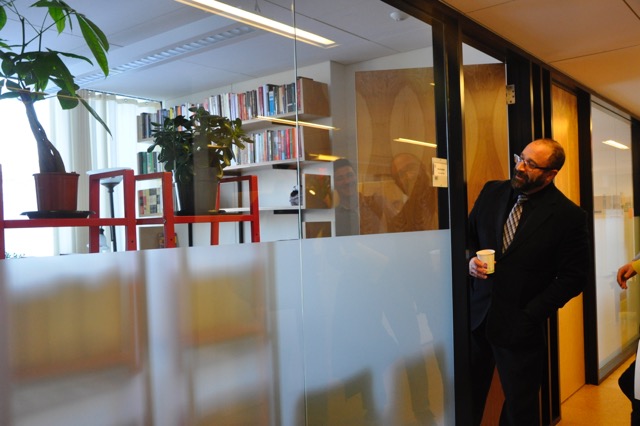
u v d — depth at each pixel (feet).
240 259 5.48
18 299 3.66
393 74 7.73
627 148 18.17
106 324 4.22
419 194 8.24
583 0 8.13
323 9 6.70
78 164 4.04
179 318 4.82
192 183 4.97
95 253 4.14
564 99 13.10
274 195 5.94
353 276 7.09
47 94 3.85
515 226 8.17
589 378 13.85
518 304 7.88
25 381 3.71
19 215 3.67
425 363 8.28
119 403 4.32
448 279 8.80
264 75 5.85
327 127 6.78
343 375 6.84
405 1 7.68
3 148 3.59
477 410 8.68
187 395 4.88
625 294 17.30
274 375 5.85
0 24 3.60
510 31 9.49
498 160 10.30
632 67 11.97
